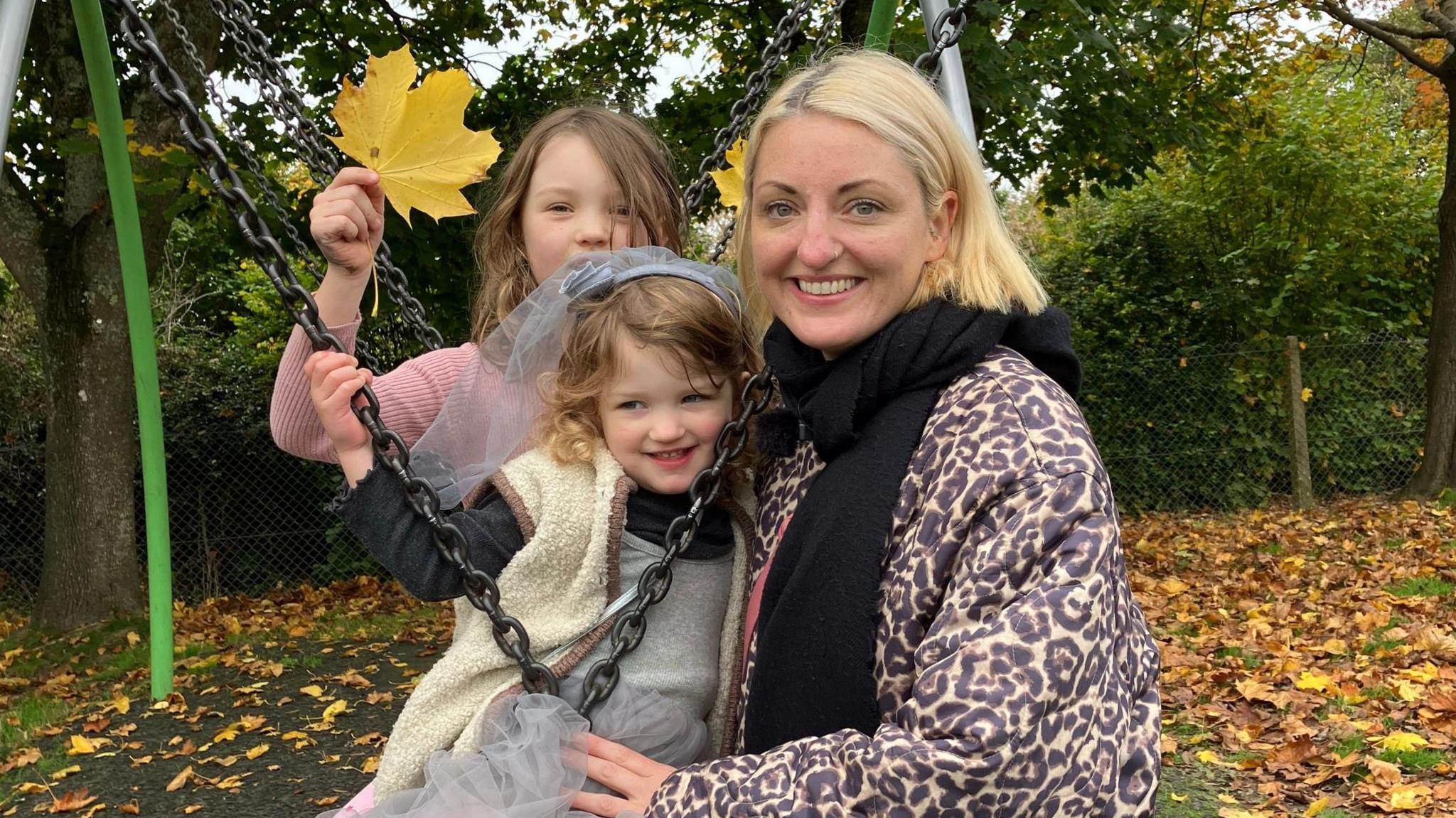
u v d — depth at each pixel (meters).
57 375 6.61
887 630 1.03
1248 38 8.97
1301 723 3.85
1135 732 1.04
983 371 1.10
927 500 1.04
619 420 1.30
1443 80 8.66
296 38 6.83
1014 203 16.06
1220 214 10.42
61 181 6.88
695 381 1.29
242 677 5.62
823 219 1.14
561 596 1.27
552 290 1.41
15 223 6.48
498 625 1.21
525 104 7.34
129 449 6.76
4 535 7.96
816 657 1.06
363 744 4.48
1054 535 0.97
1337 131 10.57
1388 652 4.53
